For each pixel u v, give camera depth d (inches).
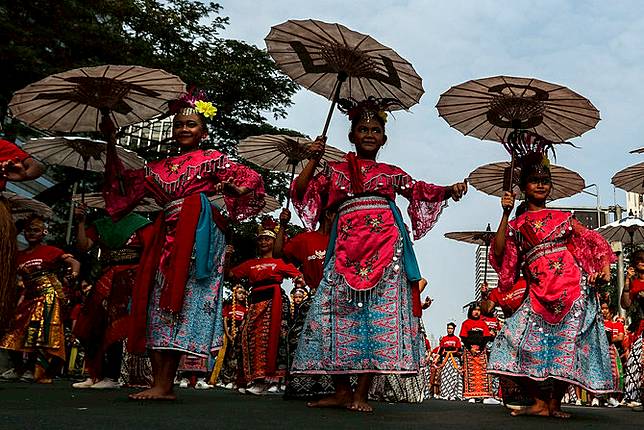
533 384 181.6
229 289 514.9
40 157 268.1
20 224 313.0
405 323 163.9
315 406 173.3
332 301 167.3
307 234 240.2
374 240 165.3
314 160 169.8
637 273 293.6
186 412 135.8
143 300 163.5
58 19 535.8
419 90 177.9
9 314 141.7
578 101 179.8
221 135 718.5
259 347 285.0
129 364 268.8
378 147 180.1
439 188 171.6
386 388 278.8
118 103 189.2
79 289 394.0
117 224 257.6
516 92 181.8
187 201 167.2
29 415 114.1
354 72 170.7
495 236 185.8
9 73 480.7
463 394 447.8
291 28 163.2
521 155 191.5
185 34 682.8
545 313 179.0
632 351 292.7
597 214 695.7
